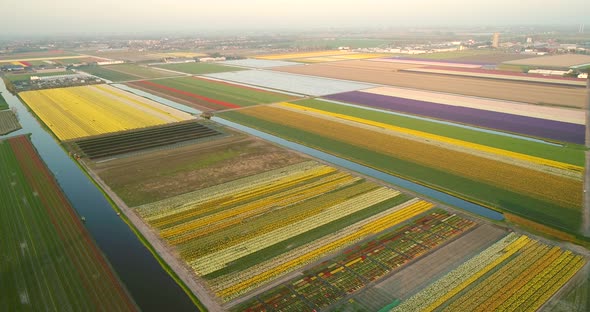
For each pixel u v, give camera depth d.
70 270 26.91
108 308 23.36
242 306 23.44
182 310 23.19
